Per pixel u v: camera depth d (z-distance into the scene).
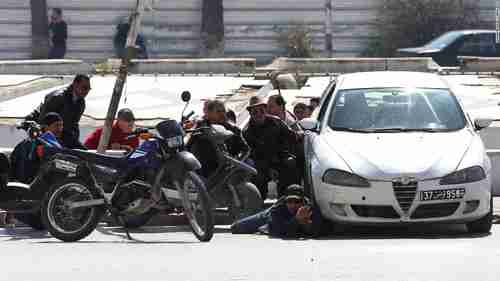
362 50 112.62
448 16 110.88
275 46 114.00
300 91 62.44
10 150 39.25
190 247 28.92
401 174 31.89
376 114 35.19
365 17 112.31
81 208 31.22
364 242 30.73
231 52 114.50
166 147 30.50
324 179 32.78
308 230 33.03
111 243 30.67
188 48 114.25
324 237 33.50
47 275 22.83
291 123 41.31
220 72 79.62
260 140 38.28
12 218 36.97
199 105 58.44
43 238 33.00
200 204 30.22
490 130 46.97
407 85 36.50
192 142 34.88
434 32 110.62
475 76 72.25
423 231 34.53
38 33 112.94
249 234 34.25
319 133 35.22
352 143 33.69
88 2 113.25
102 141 39.62
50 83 67.00
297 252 27.17
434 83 36.81
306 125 34.97
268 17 114.00
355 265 23.92
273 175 38.50
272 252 27.19
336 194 32.41
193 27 114.06
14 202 32.94
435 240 31.06
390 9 111.56
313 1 113.44
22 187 32.78
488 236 32.66
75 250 28.23
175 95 62.16
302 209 32.88
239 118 53.56
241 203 34.88
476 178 32.34
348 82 37.00
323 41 113.88
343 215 32.44
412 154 32.66
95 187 31.16
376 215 32.09
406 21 110.94
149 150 30.75
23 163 33.53
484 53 92.88
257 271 23.11
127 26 100.06
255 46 114.25
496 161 41.94
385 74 37.75
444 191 31.91
